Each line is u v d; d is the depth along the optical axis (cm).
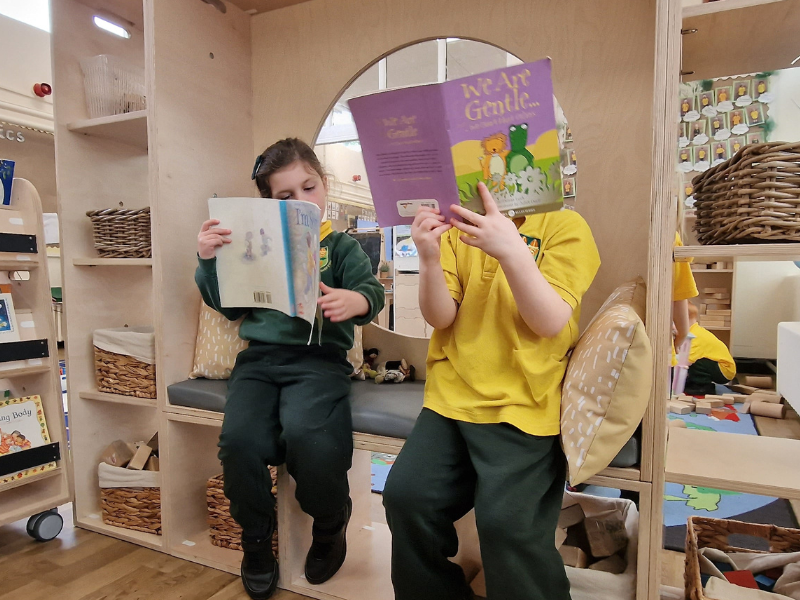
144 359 142
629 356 80
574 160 127
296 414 110
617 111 122
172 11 138
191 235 145
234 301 116
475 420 90
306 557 125
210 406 129
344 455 110
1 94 354
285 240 107
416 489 88
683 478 88
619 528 112
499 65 153
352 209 183
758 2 84
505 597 80
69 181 155
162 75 135
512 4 131
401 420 109
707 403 272
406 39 144
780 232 84
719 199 93
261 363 123
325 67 155
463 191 85
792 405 251
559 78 127
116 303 167
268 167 125
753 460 95
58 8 154
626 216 122
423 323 173
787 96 263
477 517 82
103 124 149
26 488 150
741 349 371
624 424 81
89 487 158
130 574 127
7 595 118
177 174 140
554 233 98
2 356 138
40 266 149
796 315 351
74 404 155
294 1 156
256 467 110
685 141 276
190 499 143
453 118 81
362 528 149
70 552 138
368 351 153
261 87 164
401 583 91
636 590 92
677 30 83
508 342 94
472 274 101
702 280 368
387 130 84
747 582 101
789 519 154
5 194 145
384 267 177
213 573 128
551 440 88
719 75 120
